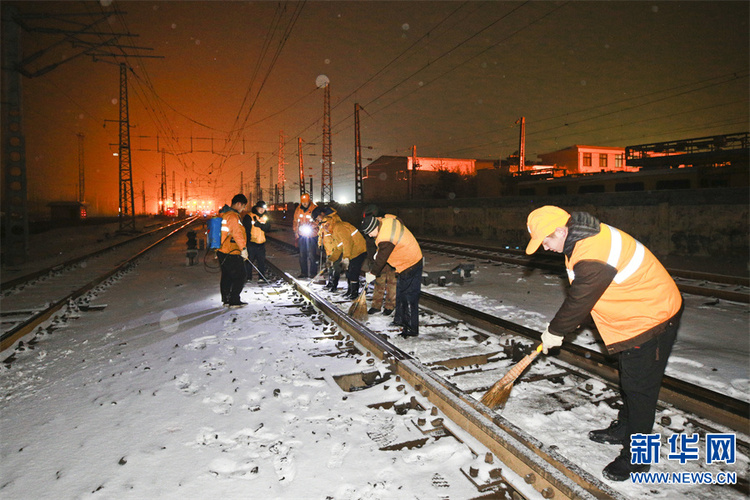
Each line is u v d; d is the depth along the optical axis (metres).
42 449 2.81
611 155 60.88
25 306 7.60
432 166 62.06
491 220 19.91
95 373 4.16
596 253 2.33
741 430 3.00
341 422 3.06
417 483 2.39
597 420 3.20
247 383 3.78
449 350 4.62
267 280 9.40
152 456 2.68
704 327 5.73
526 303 7.16
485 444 2.72
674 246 13.03
